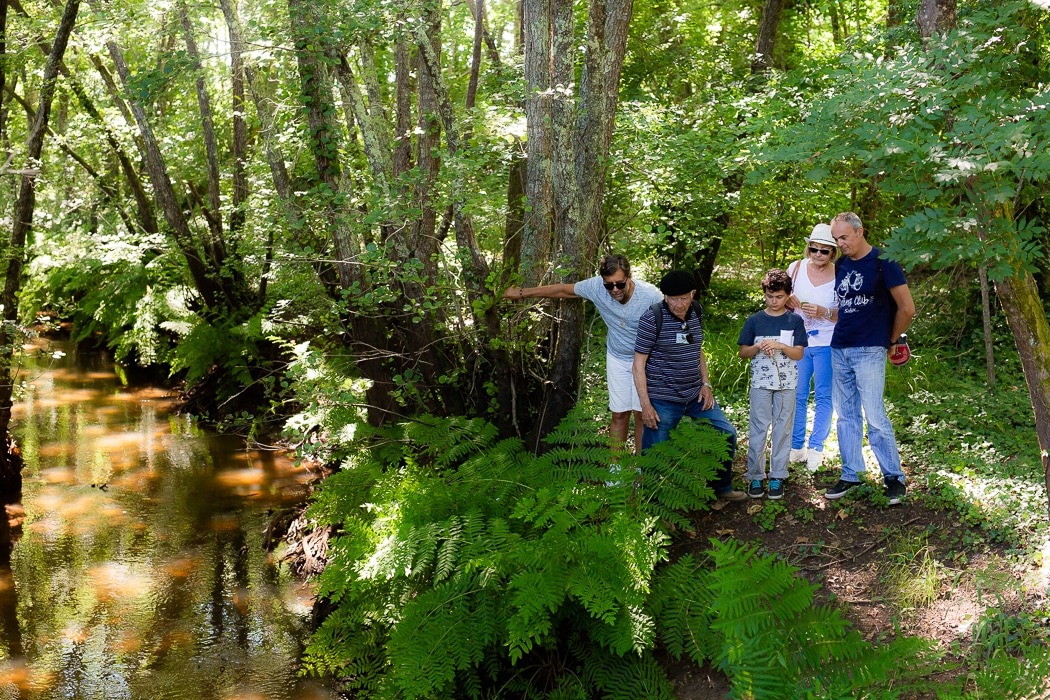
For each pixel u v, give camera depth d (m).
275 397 11.34
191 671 5.73
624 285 5.58
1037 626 4.08
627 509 5.16
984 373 7.71
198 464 10.12
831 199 9.48
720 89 9.73
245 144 12.48
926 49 4.26
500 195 7.80
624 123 8.19
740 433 6.79
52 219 16.95
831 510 5.50
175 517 8.45
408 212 6.30
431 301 7.08
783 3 11.68
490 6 12.84
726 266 13.57
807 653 3.59
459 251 6.56
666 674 4.74
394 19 6.98
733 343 8.63
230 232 12.27
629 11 6.83
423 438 6.36
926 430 6.38
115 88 11.51
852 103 4.02
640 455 5.57
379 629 5.35
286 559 7.42
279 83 9.25
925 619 4.46
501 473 5.74
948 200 4.09
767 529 5.46
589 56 6.71
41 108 8.77
